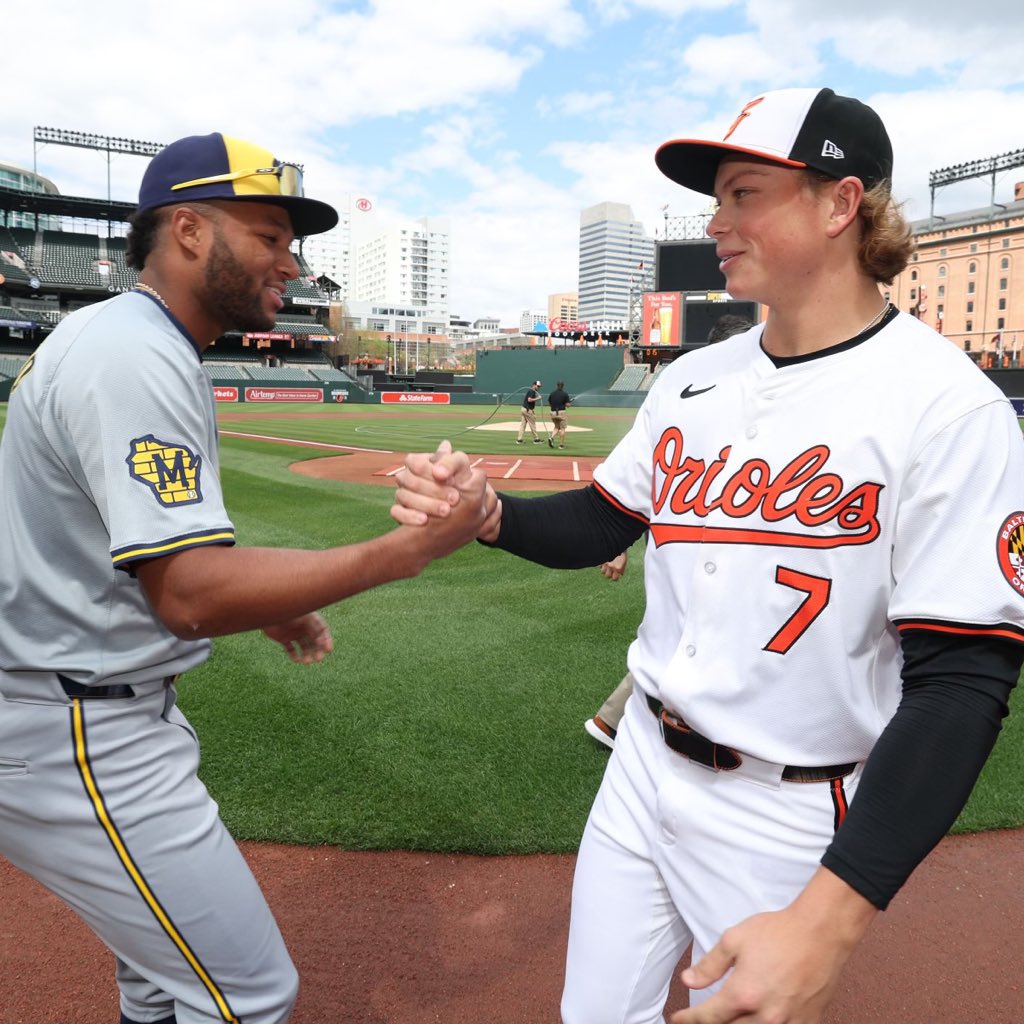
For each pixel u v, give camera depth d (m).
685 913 1.31
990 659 0.99
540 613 5.32
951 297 66.75
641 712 1.45
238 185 1.39
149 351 1.28
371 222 174.12
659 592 1.40
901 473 1.11
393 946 2.34
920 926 2.47
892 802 0.95
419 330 135.12
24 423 1.30
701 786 1.29
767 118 1.17
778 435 1.22
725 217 1.26
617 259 198.50
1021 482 1.08
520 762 3.33
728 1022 0.94
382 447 17.06
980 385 1.10
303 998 2.14
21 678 1.33
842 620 1.15
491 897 2.56
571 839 2.82
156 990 1.55
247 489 10.42
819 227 1.18
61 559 1.33
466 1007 2.12
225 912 1.44
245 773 3.21
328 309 57.84
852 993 2.19
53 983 2.20
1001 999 2.17
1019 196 76.50
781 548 1.18
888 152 1.20
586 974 1.43
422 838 2.81
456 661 4.45
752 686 1.21
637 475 1.56
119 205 47.25
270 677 4.18
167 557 1.22
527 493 10.91
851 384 1.17
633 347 51.75
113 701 1.36
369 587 1.29
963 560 1.01
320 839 2.81
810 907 0.95
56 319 44.81
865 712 1.20
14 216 50.25
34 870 1.43
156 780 1.40
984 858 2.83
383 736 3.53
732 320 3.44
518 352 54.88
